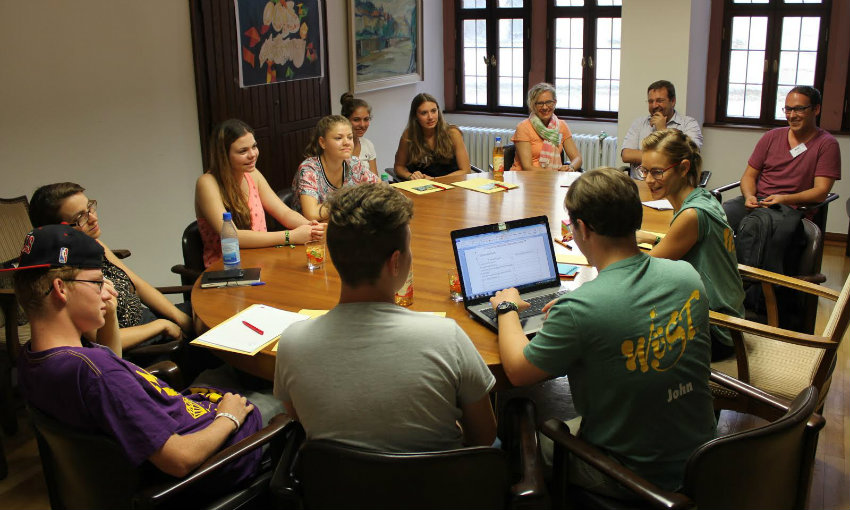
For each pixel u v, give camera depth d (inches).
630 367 60.8
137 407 59.4
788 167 157.5
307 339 55.8
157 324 97.3
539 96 186.4
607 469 58.8
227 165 117.4
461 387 57.6
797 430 59.0
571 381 65.8
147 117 166.4
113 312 77.8
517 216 124.2
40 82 144.0
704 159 226.2
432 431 56.1
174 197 177.2
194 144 179.3
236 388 87.7
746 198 159.9
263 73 192.4
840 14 200.5
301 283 97.7
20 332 115.7
